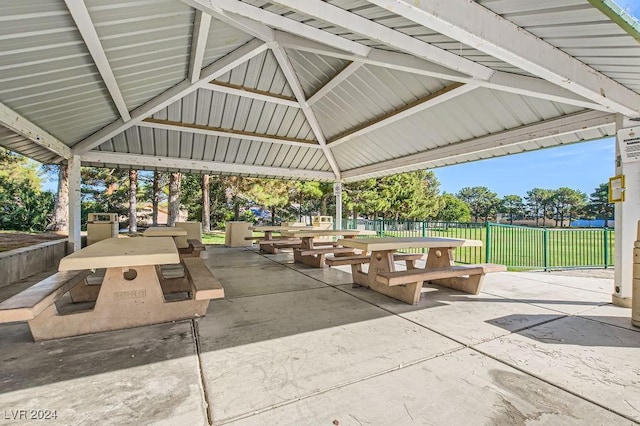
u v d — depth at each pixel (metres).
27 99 4.26
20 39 3.06
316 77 6.58
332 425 1.66
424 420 1.70
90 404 1.81
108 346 2.59
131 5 3.22
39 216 16.06
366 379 2.12
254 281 5.12
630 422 1.69
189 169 8.70
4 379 2.07
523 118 5.05
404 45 2.99
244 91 6.88
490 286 4.96
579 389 2.02
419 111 6.08
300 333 2.91
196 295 2.86
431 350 2.58
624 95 3.36
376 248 4.01
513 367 2.30
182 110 7.14
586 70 2.95
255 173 9.64
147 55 4.39
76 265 2.56
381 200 21.61
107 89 4.87
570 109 4.48
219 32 4.73
